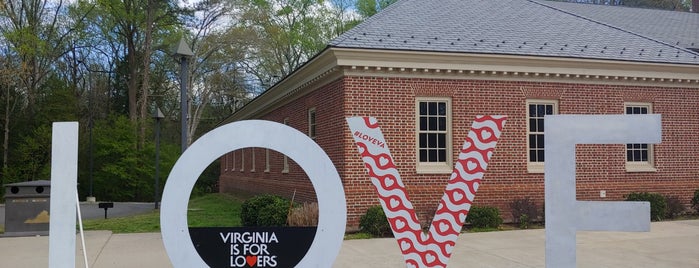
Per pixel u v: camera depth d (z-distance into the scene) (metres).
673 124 16.12
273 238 5.63
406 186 13.77
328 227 5.59
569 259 5.38
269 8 40.03
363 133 5.82
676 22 21.98
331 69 13.89
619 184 15.58
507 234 12.31
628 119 5.27
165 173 33.28
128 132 33.72
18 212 12.62
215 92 40.19
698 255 9.46
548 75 14.91
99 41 40.75
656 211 14.75
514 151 14.67
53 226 5.47
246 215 13.66
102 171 33.25
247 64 40.78
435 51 13.74
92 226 15.02
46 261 9.30
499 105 14.60
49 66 39.22
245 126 5.59
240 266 5.59
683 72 15.93
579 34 16.52
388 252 9.99
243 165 27.14
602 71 15.21
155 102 43.53
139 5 36.81
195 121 38.84
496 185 14.48
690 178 16.22
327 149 14.77
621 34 16.92
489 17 16.59
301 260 5.61
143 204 29.25
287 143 5.60
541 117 15.09
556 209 5.42
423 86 14.08
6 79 30.66
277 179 19.53
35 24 34.84
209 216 17.77
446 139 14.27
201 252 5.56
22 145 33.59
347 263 8.93
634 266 8.56
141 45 40.44
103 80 43.91
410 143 13.90
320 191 5.60
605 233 12.10
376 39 13.99
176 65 42.53
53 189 5.49
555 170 5.44
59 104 36.16
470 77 14.44
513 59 14.34
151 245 11.10
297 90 17.31
